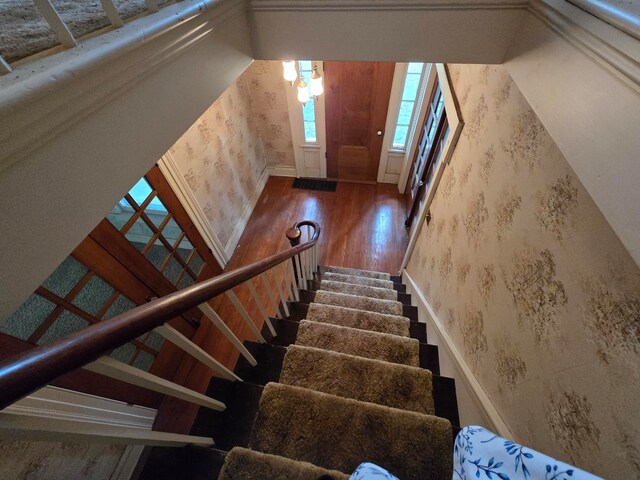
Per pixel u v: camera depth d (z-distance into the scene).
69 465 1.10
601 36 0.55
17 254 0.42
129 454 1.35
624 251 0.57
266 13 1.06
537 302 0.86
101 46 0.50
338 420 1.13
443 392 1.39
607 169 0.52
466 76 1.72
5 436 0.43
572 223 0.72
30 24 0.62
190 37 0.76
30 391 0.40
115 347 0.54
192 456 0.96
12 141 0.38
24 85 0.38
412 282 2.69
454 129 1.77
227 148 3.09
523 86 0.91
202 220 2.64
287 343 1.69
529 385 0.87
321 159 4.15
